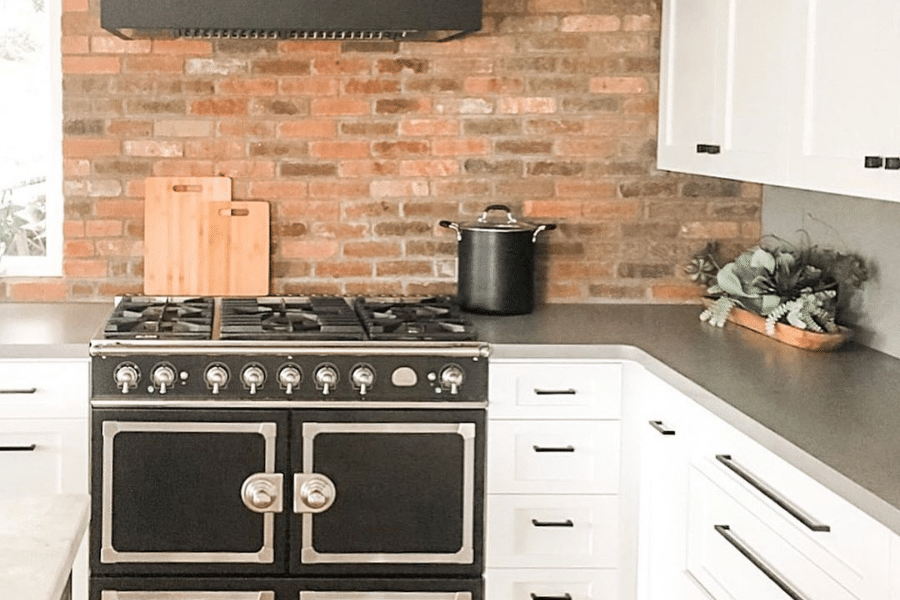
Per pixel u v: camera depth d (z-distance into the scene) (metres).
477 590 3.82
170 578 3.74
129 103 4.35
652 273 4.54
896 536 2.17
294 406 3.70
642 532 3.79
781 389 3.17
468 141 4.46
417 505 3.77
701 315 4.19
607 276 4.53
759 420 2.81
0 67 4.39
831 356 3.65
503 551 3.83
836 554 2.40
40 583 1.67
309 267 4.46
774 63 3.38
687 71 4.12
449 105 4.44
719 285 4.21
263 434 3.70
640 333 4.00
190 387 3.67
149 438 3.68
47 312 4.23
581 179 4.50
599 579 3.86
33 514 1.97
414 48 4.41
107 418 3.67
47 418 3.71
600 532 3.85
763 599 2.76
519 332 3.98
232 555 3.73
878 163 2.72
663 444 3.56
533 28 4.44
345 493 3.74
